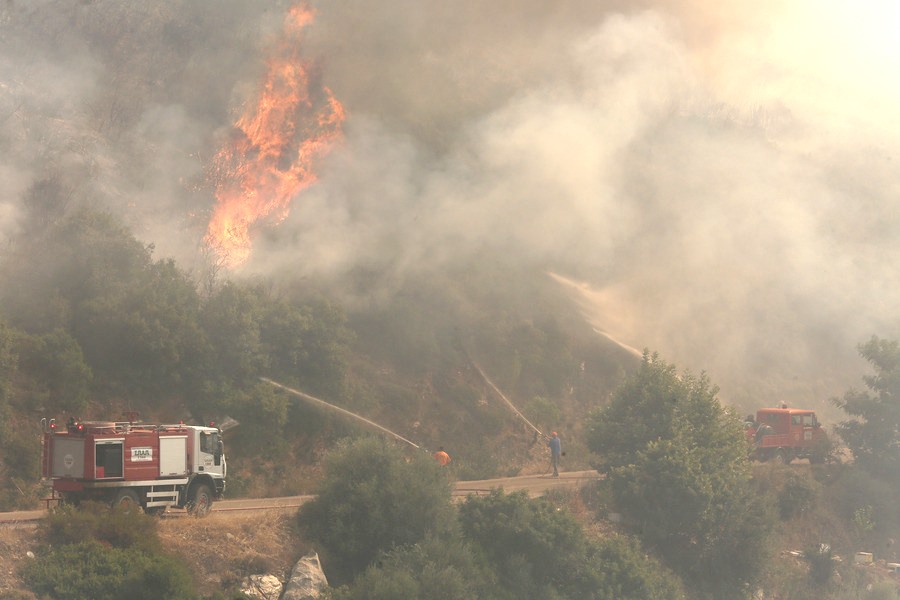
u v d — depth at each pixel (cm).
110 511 4534
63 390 7062
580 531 6044
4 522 4503
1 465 6375
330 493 5447
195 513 5081
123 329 7544
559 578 5884
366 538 5331
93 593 4038
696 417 7612
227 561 4700
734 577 7125
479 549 5678
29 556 4116
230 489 7056
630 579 6000
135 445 4872
